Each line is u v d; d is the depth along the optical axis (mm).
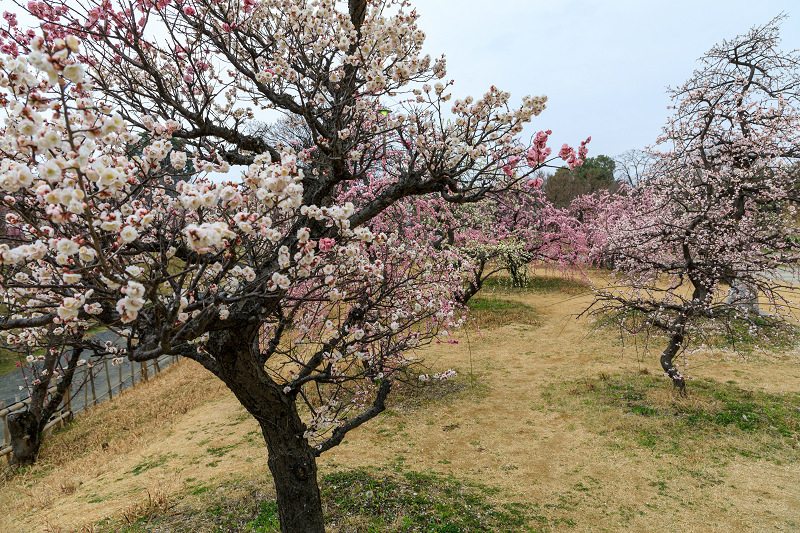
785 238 10156
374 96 4648
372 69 3693
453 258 9516
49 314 2885
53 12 3332
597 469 7004
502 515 5629
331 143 4535
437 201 12531
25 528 5801
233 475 6891
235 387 4121
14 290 2662
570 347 13562
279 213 2818
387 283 5031
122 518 5656
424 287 6797
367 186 9758
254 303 3641
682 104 11641
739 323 13086
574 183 32250
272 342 4727
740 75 11297
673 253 11383
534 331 15562
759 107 10797
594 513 5777
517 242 15773
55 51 1529
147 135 3248
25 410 8820
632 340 13336
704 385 9672
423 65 4648
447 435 8430
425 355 13328
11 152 2537
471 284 11367
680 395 9117
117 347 3518
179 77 4758
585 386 10336
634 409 8922
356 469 6949
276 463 4504
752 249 9797
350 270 3750
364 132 4895
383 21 4234
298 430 4566
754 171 10438
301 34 4621
